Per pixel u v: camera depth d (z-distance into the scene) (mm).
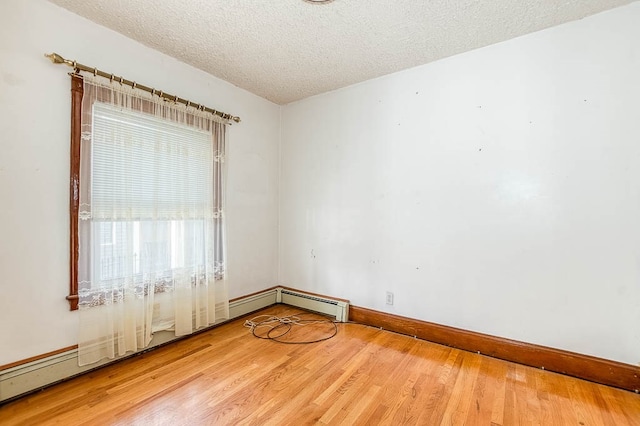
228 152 2914
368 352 2283
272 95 3238
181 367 2041
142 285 2158
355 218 2971
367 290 2893
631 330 1827
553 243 2047
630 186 1827
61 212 1841
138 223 2150
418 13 1879
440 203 2486
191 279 2480
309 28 2039
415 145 2609
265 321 2941
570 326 1993
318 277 3246
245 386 1822
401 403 1668
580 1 1789
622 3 1813
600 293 1904
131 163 2119
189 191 2488
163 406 1629
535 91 2104
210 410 1600
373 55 2402
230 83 2918
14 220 1676
